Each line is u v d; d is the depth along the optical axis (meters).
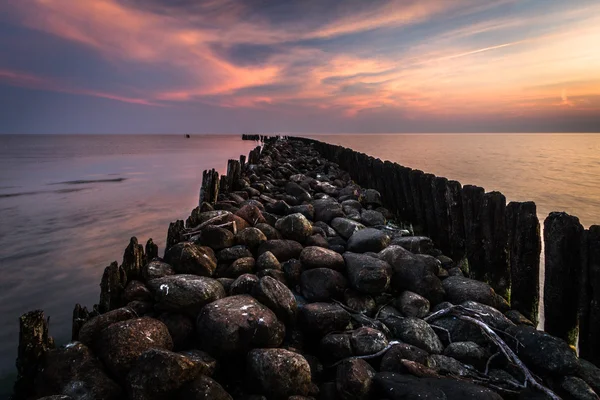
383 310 4.17
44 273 7.60
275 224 6.05
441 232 6.38
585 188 18.44
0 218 12.41
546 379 3.20
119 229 11.03
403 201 8.02
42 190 18.48
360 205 7.88
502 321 3.79
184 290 3.63
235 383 3.13
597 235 3.68
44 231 10.78
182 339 3.46
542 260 6.94
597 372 3.30
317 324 3.69
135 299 3.83
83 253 8.81
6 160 37.38
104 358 2.93
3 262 8.18
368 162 11.02
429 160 34.78
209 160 36.97
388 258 4.77
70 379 2.77
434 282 4.38
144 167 30.06
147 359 2.67
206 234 5.26
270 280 3.85
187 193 17.78
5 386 4.21
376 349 3.37
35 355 2.96
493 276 4.97
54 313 5.93
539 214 12.58
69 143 93.19
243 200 8.15
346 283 4.41
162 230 10.95
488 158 37.38
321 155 23.03
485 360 3.41
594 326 3.70
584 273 3.79
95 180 22.34
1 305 6.21
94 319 3.34
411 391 2.72
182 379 2.62
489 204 4.96
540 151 52.12
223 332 3.16
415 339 3.60
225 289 4.16
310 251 4.82
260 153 17.97
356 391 2.85
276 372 2.85
